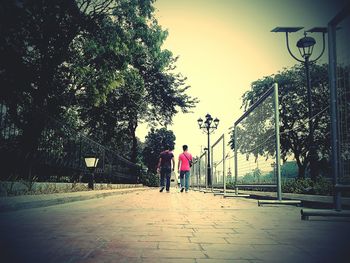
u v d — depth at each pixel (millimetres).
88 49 14203
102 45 14461
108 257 2311
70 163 11703
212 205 7094
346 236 3195
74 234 3246
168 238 3059
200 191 18516
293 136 16922
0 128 7562
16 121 8148
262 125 7648
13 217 4621
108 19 15094
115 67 15117
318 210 4434
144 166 52250
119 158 22125
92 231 3432
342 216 4340
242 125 9539
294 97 28922
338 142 4484
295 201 6738
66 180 12852
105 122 23609
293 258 2311
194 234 3287
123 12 14961
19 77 11406
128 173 26125
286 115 28703
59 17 13289
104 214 5098
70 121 17797
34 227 3697
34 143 8727
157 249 2582
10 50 11430
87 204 7273
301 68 28828
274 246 2721
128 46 15133
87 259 2252
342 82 4461
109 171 19000
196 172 24766
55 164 10375
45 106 13719
